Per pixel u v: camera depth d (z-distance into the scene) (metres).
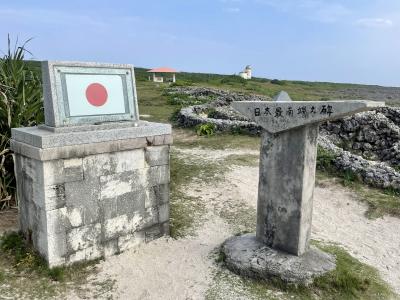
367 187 7.71
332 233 5.94
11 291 4.09
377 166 8.30
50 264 4.41
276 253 4.63
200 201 6.94
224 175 8.22
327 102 4.00
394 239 5.77
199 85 29.86
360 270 4.64
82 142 4.41
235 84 33.81
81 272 4.55
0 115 5.79
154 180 5.29
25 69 6.43
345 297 4.12
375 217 6.52
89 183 4.58
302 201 4.42
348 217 6.57
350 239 5.75
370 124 11.73
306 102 4.16
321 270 4.34
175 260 4.93
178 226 5.91
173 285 4.36
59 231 4.41
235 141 11.22
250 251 4.73
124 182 4.93
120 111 4.98
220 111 14.88
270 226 4.79
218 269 4.69
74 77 4.54
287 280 4.24
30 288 4.16
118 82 4.95
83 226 4.61
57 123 4.39
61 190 4.36
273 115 4.46
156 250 5.19
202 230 5.85
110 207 4.83
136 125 5.05
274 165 4.63
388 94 44.66
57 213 4.36
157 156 5.26
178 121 14.35
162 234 5.55
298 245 4.52
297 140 4.36
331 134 12.01
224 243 5.20
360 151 11.58
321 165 8.69
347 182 7.86
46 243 4.39
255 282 4.40
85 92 4.63
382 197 7.19
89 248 4.70
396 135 11.35
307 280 4.23
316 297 4.12
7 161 5.83
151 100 21.48
